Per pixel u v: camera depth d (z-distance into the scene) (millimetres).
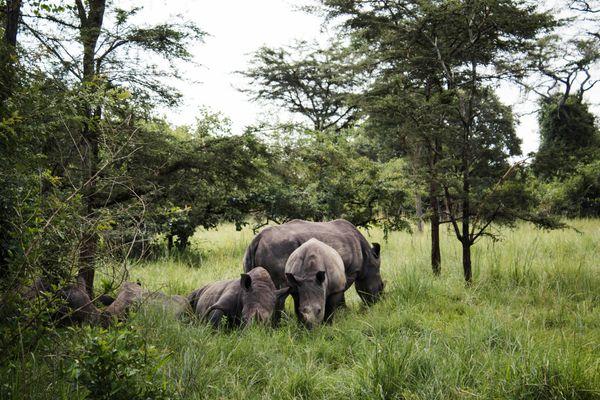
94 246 5805
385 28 11680
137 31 9336
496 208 10250
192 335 6484
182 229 14961
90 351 4234
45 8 6699
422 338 6711
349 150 14680
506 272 10586
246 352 6242
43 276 5270
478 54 11312
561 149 10531
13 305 4863
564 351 6188
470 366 5828
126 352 4266
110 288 5410
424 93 11906
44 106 5992
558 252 12922
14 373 4703
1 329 4777
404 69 11477
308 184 14281
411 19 11641
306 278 7531
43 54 7129
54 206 5164
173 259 13648
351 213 14320
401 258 12656
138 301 6832
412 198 13789
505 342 6617
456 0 10703
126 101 8734
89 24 9148
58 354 4781
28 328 4914
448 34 11258
